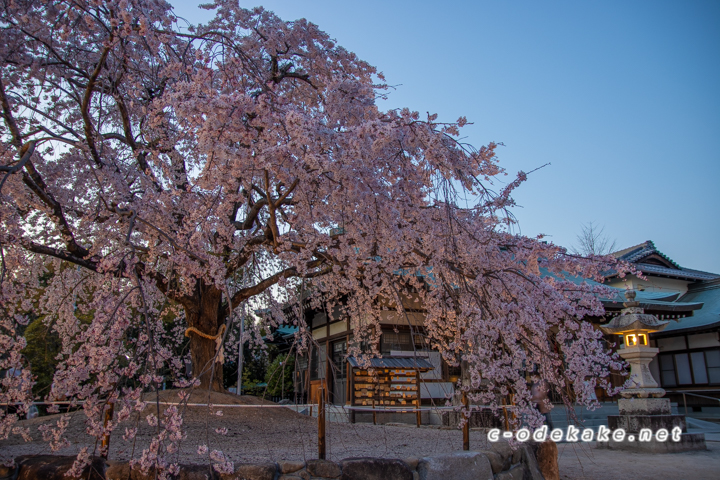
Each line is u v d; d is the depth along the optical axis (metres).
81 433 5.86
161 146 6.29
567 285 5.22
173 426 3.24
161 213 5.78
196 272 5.03
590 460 6.76
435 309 5.39
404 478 3.97
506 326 4.22
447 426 9.55
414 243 5.11
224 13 7.04
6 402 3.17
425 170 4.70
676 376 17.23
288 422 7.96
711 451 7.57
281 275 7.03
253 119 4.42
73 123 6.76
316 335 16.20
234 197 4.82
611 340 14.77
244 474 3.56
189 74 5.56
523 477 4.79
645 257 20.55
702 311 17.75
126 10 4.80
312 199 5.29
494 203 4.62
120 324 3.24
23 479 3.39
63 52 6.37
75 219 6.38
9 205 5.10
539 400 4.72
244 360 19.05
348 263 5.55
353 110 5.25
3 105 4.56
